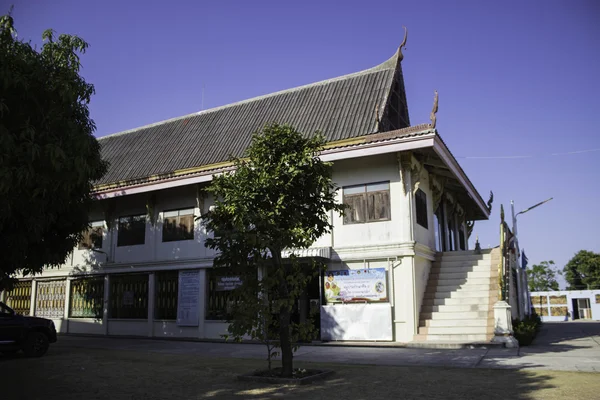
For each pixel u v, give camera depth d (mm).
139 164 24578
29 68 9633
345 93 21766
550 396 7746
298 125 21016
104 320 22828
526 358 12195
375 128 18703
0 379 10398
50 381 10125
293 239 9664
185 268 20859
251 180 9914
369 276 17031
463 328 15891
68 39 13336
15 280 15344
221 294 20031
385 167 17656
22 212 11125
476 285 17500
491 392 8148
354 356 13461
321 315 17438
